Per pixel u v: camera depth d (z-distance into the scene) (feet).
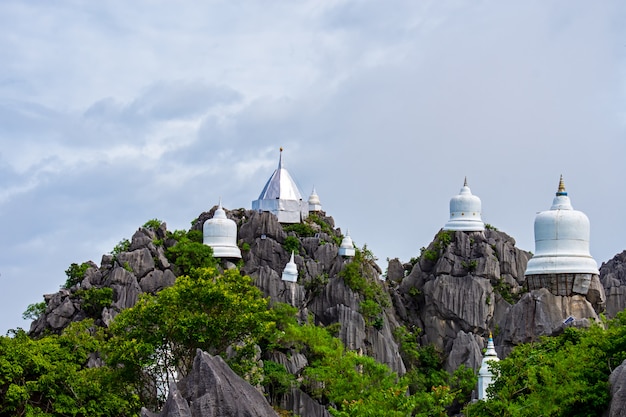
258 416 323.57
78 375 458.09
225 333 490.90
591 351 396.98
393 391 398.83
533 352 435.94
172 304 487.61
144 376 474.08
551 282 655.76
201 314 478.59
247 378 521.65
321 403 618.03
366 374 596.29
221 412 317.22
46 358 468.34
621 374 354.54
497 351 654.12
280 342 647.15
